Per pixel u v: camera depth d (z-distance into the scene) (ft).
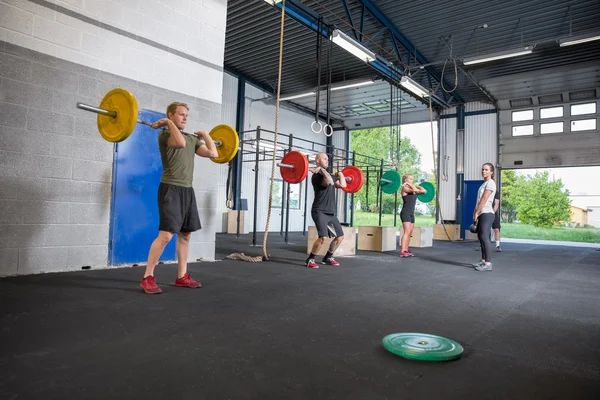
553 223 59.77
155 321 6.57
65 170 11.24
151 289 8.73
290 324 6.67
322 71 34.32
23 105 10.43
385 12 24.29
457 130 39.50
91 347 5.24
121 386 4.08
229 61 33.24
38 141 10.71
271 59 32.48
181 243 9.68
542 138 35.01
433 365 4.99
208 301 8.20
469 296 9.62
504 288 10.88
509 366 5.04
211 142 9.63
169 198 8.86
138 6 12.90
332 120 47.50
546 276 13.56
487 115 38.32
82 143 11.57
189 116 14.34
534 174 61.11
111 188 12.26
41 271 10.79
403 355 5.17
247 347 5.45
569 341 6.19
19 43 10.37
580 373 4.86
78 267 11.53
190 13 14.42
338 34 20.43
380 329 6.55
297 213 44.01
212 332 6.08
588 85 31.99
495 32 26.25
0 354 4.87
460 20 24.88
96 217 11.91
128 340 5.58
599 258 21.07
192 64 14.47
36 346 5.20
